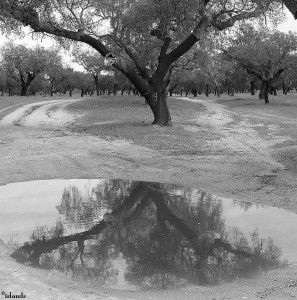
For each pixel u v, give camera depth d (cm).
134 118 2589
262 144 1725
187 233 785
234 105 3922
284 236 758
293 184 1088
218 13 1991
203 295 519
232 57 4050
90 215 888
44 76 7269
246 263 640
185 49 2083
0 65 6094
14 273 569
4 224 816
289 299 491
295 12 1088
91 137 1831
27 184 1141
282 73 4159
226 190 1077
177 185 1143
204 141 1792
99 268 619
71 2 1978
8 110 3153
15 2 1794
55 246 706
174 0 1925
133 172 1276
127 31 2111
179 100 4462
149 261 648
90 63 5784
